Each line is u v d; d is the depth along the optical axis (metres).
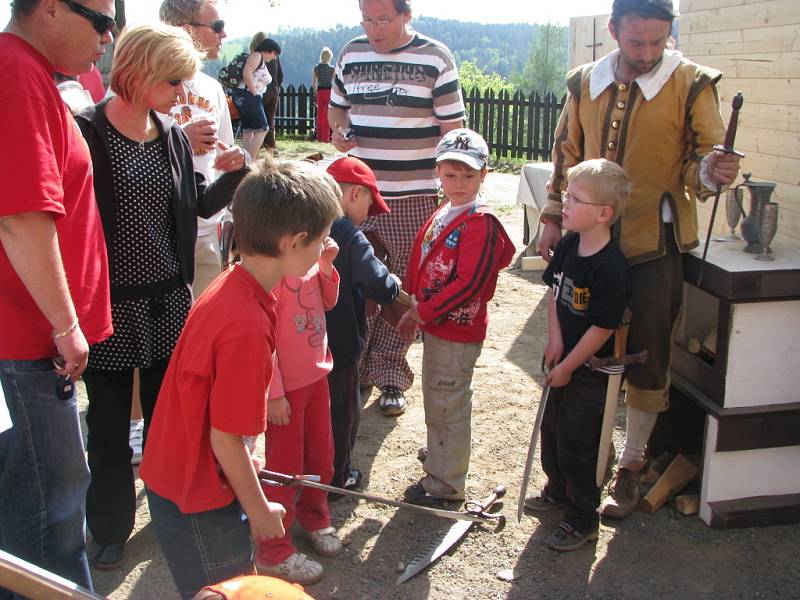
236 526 2.04
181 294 2.83
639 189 2.98
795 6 3.21
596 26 10.05
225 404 1.82
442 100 3.88
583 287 2.84
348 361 3.11
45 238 1.99
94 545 3.03
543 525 3.17
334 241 2.96
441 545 3.00
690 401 3.52
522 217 8.53
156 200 2.67
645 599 2.72
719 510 3.08
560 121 3.37
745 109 3.57
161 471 1.98
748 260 3.03
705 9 3.83
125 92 2.52
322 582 2.84
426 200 4.05
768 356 3.00
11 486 2.23
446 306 2.96
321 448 2.90
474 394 4.37
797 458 3.13
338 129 4.02
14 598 2.24
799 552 2.95
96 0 2.07
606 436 2.90
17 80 1.94
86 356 2.15
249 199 1.86
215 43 3.64
